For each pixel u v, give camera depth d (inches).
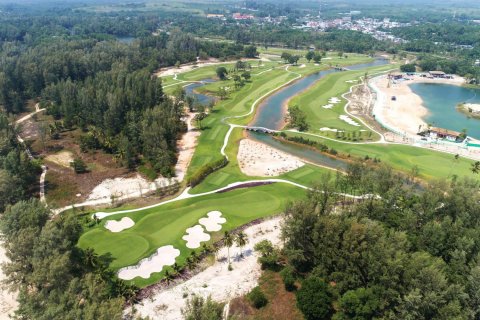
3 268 3508.9
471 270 3235.7
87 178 5816.9
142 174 5964.6
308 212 3722.9
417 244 3836.1
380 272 3243.1
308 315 3228.3
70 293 3002.0
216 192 5428.2
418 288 3051.2
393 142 7416.3
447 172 6141.7
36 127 7790.4
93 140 6747.1
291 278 3585.1
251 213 4923.7
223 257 4151.1
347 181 4936.0
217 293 3646.7
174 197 5295.3
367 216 4252.0
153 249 4190.5
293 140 7416.3
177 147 7116.1
